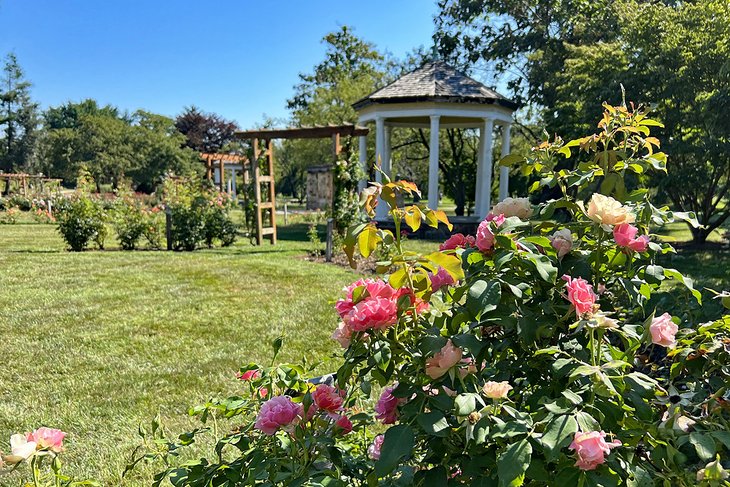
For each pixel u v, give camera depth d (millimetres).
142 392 3381
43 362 3912
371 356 1197
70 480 1438
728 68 7832
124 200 13133
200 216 10609
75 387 3461
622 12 11977
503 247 1174
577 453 928
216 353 4102
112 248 10664
